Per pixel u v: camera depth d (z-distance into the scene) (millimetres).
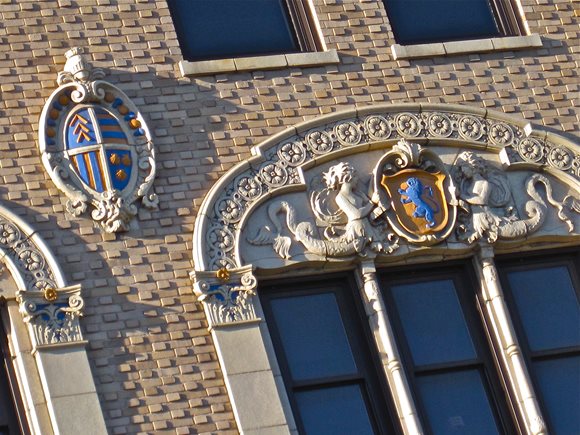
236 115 31000
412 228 30781
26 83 30219
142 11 31281
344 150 31078
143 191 29906
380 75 32000
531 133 32031
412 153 31125
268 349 29672
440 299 30953
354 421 29828
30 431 28406
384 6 32719
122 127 30172
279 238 30266
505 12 33375
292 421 29344
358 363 30172
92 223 29609
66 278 29094
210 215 30078
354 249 30422
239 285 29734
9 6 30688
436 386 30453
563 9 33469
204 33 31719
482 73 32531
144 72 30812
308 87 31531
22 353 28594
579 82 32938
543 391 30812
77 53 30391
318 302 30422
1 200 29406
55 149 29812
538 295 31438
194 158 30484
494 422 30422
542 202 31609
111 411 28562
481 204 31250
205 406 28984
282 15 32250
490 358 30781
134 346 29031
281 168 30719
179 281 29625
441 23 33000
